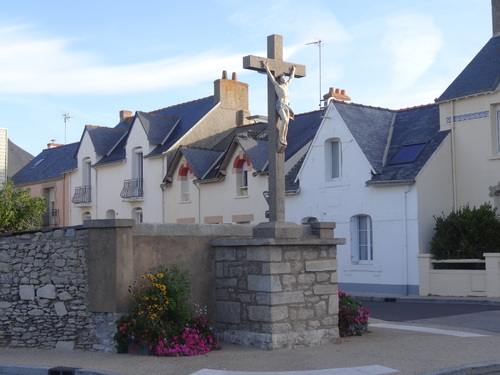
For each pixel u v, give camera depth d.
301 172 27.50
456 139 24.58
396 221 24.17
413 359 10.89
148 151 34.25
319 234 13.04
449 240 22.72
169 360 10.97
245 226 13.63
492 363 10.51
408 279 23.66
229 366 10.45
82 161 38.50
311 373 9.91
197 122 34.38
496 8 26.11
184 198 32.62
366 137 26.14
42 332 12.93
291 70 12.79
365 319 13.77
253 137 30.83
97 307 12.13
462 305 20.28
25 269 13.33
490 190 23.44
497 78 23.28
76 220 38.81
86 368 10.48
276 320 11.86
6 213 22.39
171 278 12.10
